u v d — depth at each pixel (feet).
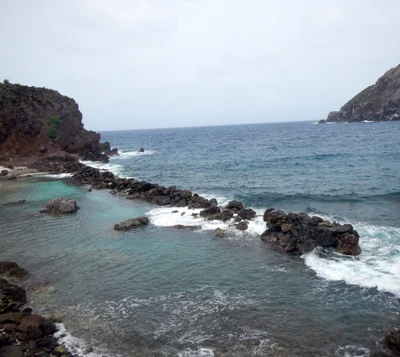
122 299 49.65
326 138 384.68
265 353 36.91
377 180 131.03
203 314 45.03
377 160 185.06
